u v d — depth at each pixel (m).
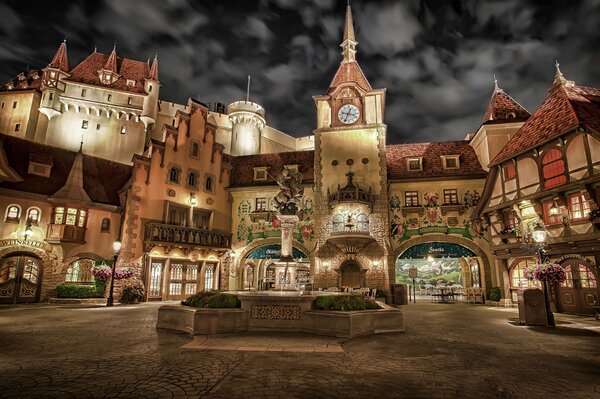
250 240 29.36
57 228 22.11
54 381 5.68
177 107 52.25
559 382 5.91
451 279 39.88
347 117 28.78
